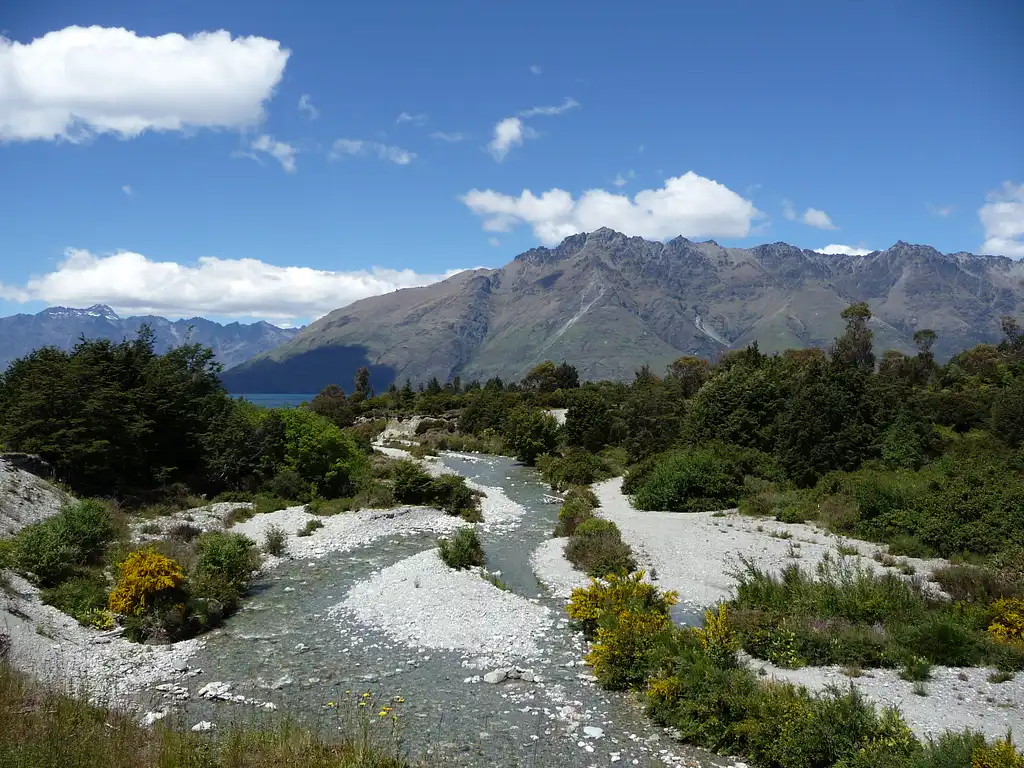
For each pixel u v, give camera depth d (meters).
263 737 9.77
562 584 21.16
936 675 13.20
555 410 74.94
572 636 16.27
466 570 21.88
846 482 31.38
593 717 11.91
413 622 16.98
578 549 24.14
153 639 15.37
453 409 80.88
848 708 10.04
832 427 35.50
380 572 21.91
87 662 13.49
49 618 14.95
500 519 31.70
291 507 31.59
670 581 20.59
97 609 15.91
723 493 33.53
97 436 27.80
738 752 10.54
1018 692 12.33
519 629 16.66
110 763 8.20
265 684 13.16
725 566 22.12
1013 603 15.41
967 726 10.73
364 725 10.70
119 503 26.98
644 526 28.70
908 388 46.88
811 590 17.12
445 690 13.02
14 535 19.09
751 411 40.81
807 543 25.34
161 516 26.97
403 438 67.62
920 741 9.93
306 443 34.41
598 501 35.94
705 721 10.95
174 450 33.00
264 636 16.06
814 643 14.24
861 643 14.14
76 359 29.91
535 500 37.06
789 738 9.88
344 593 19.75
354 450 39.41
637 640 13.34
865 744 9.45
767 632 14.51
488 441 63.62
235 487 33.03
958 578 18.14
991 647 14.00
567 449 53.19
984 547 22.38
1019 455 30.47
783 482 34.53
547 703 12.46
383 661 14.55
